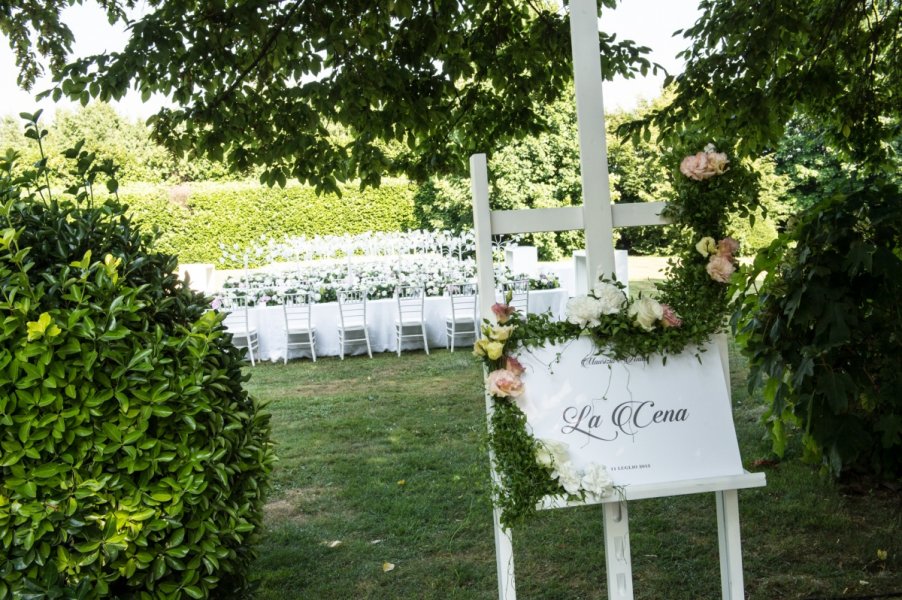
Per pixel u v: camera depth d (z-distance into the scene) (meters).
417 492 4.54
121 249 2.52
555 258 17.73
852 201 2.96
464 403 6.86
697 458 2.43
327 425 6.30
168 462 2.20
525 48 6.09
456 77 5.57
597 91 2.62
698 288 2.59
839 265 2.95
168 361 2.20
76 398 2.12
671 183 2.73
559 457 2.37
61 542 2.11
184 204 18.23
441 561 3.56
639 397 2.45
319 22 4.98
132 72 4.57
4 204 2.41
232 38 4.91
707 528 3.81
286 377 8.55
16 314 2.08
